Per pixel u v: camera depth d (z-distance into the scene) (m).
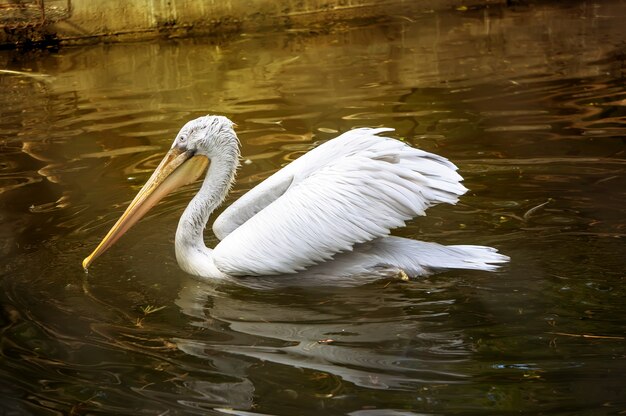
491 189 9.15
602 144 10.12
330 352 6.23
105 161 10.52
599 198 8.73
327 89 12.95
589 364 5.86
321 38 16.25
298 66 14.35
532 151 10.05
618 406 5.34
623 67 13.17
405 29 16.55
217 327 6.74
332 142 8.15
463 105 11.85
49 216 9.04
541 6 17.72
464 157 9.99
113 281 7.70
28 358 6.25
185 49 15.92
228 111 12.17
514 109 11.56
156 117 12.08
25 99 13.20
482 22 16.75
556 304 6.79
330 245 7.44
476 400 5.48
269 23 17.36
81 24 16.45
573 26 15.95
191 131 8.25
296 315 6.94
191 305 7.20
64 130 11.69
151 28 16.75
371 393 5.61
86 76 14.38
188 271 7.91
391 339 6.40
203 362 6.13
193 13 16.91
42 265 7.97
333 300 7.21
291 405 5.50
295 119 11.68
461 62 14.02
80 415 5.48
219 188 8.20
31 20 16.25
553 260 7.53
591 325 6.42
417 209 7.39
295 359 6.14
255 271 7.59
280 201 7.72
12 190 9.74
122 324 6.82
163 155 10.65
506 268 7.46
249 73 14.08
